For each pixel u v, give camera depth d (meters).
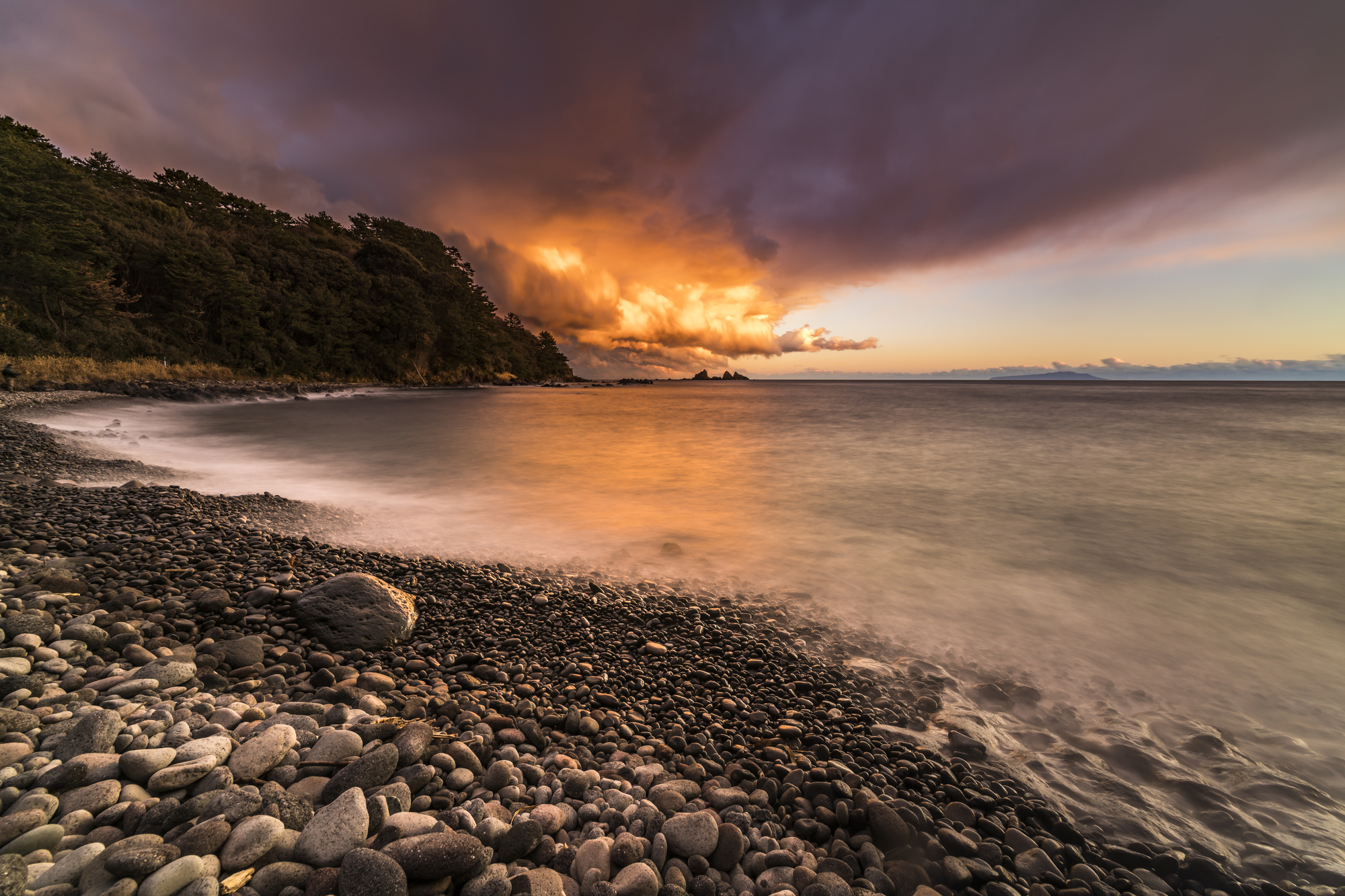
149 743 2.87
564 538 10.62
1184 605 7.67
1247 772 4.08
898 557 9.73
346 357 82.62
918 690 5.30
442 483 16.00
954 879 2.83
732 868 2.77
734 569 9.03
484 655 5.37
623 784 3.32
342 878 2.18
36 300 46.22
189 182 89.06
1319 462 21.08
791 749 4.15
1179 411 53.06
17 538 6.18
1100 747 4.41
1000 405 67.06
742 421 40.69
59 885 2.00
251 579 5.95
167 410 33.06
